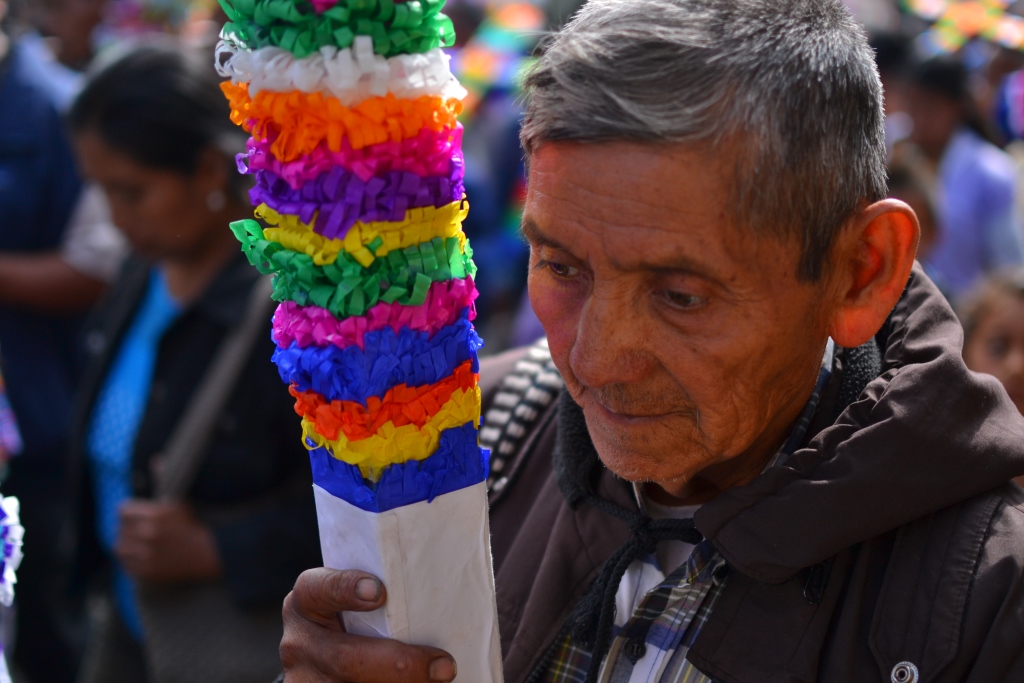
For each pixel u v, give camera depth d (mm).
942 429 819
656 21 722
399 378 736
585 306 769
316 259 709
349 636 803
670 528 893
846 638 815
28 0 4461
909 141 3510
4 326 2615
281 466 1722
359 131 684
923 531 833
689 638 884
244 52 710
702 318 744
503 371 1155
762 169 701
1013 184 3348
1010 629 766
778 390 812
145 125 1705
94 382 1954
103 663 2047
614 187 708
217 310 1714
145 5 5727
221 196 1773
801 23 737
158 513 1698
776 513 813
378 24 679
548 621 945
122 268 2037
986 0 4496
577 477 960
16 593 2635
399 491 759
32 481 2621
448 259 751
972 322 2053
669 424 795
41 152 2633
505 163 3951
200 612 1714
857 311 818
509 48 4383
